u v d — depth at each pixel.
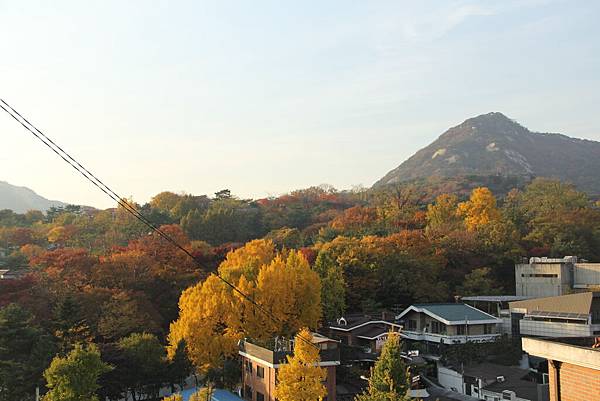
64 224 102.81
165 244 71.75
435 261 68.94
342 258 64.62
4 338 41.09
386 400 26.11
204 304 47.53
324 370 34.19
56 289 55.53
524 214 93.81
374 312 61.50
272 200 145.00
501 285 72.56
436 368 51.88
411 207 104.69
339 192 173.50
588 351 11.96
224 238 98.44
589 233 81.19
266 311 48.00
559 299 52.38
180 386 49.44
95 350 34.69
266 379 40.09
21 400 39.56
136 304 55.94
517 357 52.06
